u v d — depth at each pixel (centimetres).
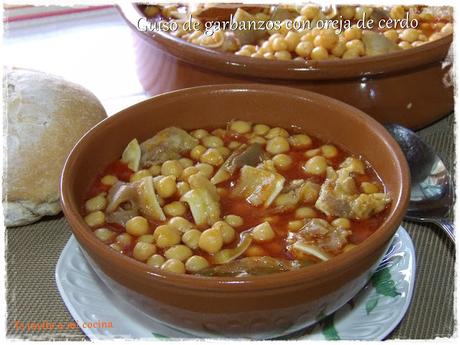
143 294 27
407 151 43
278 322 28
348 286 28
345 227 32
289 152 38
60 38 61
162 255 32
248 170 36
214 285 26
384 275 34
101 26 64
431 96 46
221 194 35
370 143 36
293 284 26
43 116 41
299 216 34
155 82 49
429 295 35
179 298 27
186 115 39
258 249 32
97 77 55
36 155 40
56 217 41
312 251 30
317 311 28
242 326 28
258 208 35
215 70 43
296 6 53
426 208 40
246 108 39
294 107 39
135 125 37
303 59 46
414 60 43
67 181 32
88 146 35
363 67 42
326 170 37
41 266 38
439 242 39
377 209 33
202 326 28
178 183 36
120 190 34
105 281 29
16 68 45
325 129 38
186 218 34
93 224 33
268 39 50
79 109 43
